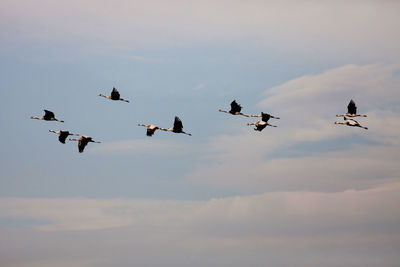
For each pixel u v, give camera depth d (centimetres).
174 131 9044
